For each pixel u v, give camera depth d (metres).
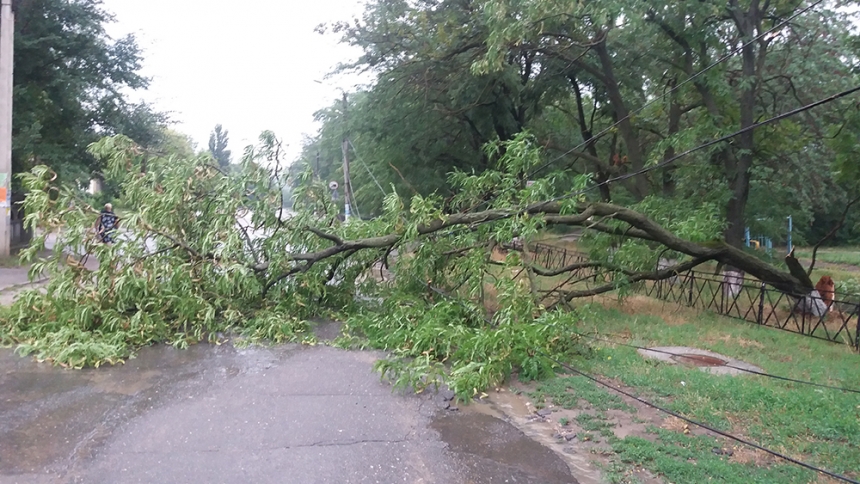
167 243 8.88
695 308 12.27
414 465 4.58
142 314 8.10
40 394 5.87
